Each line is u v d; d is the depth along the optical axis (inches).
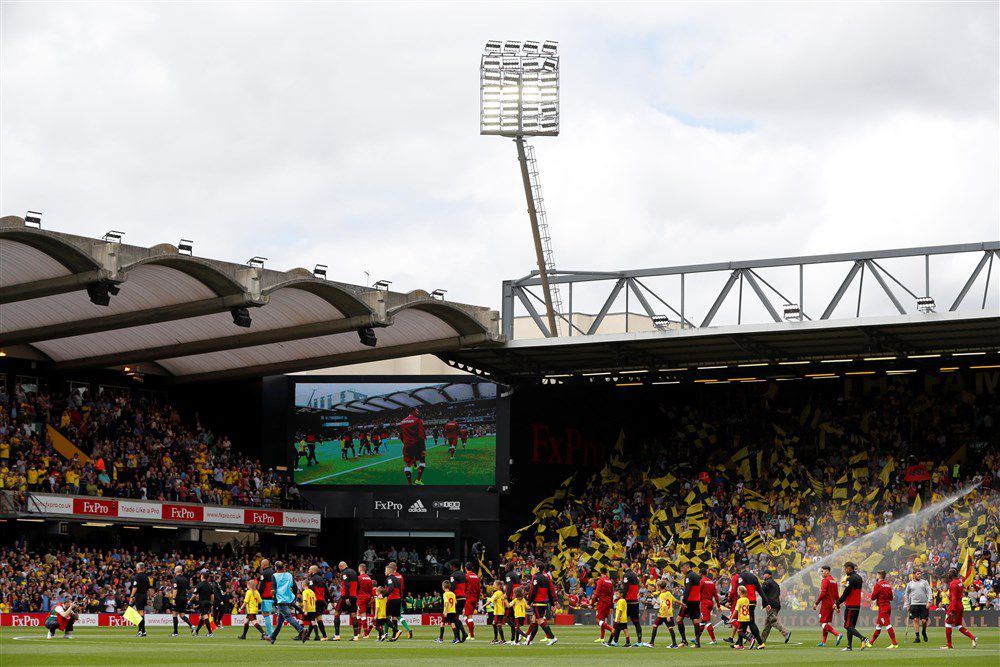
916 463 2891.2
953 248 2423.7
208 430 2923.2
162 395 2864.2
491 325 2655.0
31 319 2288.4
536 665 1085.8
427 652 1307.8
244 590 2509.8
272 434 2933.1
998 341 2559.1
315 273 2293.3
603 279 2709.2
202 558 2652.6
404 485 2886.3
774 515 2935.5
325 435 2915.8
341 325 2401.6
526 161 2802.7
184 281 2145.7
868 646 1489.9
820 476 2974.9
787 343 2645.2
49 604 2197.3
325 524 2918.3
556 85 2790.4
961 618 1481.3
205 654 1221.1
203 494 2689.5
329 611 2605.8
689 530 2915.8
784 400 3102.9
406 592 2864.2
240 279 2160.4
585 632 2054.6
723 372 2938.0
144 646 1392.7
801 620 2470.5
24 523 2452.0
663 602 1523.1
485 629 2180.1
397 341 2664.9
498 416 2888.8
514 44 2790.4
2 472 2304.4
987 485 2790.4
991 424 2888.8
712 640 1631.4
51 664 1045.8
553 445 2992.1
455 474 2881.4
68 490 2383.1
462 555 2866.6
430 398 2910.9
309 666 1040.2
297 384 2938.0
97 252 1957.4
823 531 2869.1
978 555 2578.7
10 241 1871.3
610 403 3142.2
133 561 2439.7
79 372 2687.0
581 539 2935.5
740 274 2596.0
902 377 3011.8
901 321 2410.2
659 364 2827.3
